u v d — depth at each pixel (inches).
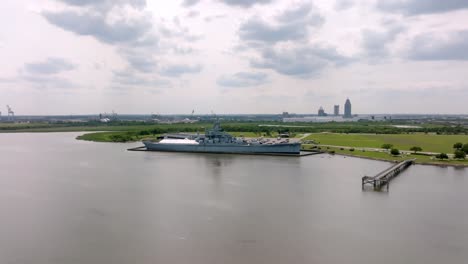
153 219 2527.1
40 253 1969.7
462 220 2508.6
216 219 2529.5
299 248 2043.6
